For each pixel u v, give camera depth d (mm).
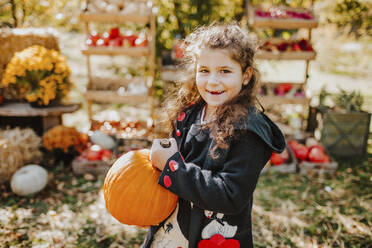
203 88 1253
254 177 1164
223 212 1164
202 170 1196
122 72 6430
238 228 1322
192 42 1377
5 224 2662
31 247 2430
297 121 4777
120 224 2756
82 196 3162
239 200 1142
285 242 2576
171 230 1356
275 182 3500
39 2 4762
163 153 1259
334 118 4062
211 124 1266
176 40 4727
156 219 1322
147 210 1302
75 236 2580
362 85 7309
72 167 3582
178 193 1196
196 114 1452
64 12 5270
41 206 2959
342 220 2854
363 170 3816
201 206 1175
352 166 3912
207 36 1230
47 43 4004
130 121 4547
